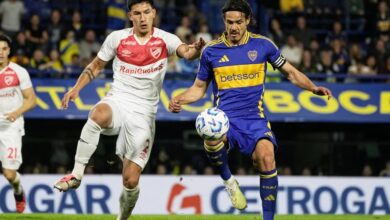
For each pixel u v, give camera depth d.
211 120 19.75
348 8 48.00
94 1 47.03
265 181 19.52
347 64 44.41
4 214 25.64
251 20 20.58
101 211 35.66
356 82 43.56
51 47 43.47
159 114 41.69
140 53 20.55
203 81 20.70
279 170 43.47
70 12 46.91
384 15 46.78
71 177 19.73
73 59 43.00
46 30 43.53
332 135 46.19
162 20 47.03
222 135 19.86
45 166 42.91
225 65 20.27
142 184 36.03
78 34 44.09
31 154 42.91
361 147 44.00
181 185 36.19
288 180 36.81
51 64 42.44
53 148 43.19
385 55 44.78
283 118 42.34
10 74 25.52
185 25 43.81
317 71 43.59
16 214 25.69
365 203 37.16
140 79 20.61
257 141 19.91
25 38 42.97
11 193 34.78
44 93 41.72
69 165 43.31
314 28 47.66
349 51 45.25
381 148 43.97
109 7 45.19
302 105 42.62
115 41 20.67
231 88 20.33
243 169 42.62
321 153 43.97
